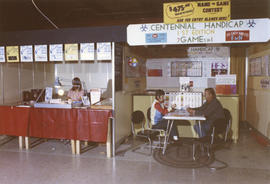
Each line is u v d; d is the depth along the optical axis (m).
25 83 5.88
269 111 5.18
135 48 6.23
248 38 3.84
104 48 4.26
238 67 7.55
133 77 6.03
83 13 6.45
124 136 5.25
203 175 3.51
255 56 6.45
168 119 4.37
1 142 5.23
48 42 4.38
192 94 5.46
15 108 4.68
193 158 4.19
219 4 3.84
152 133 4.57
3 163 4.03
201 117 4.06
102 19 6.86
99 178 3.43
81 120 4.31
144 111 5.75
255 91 6.39
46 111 4.49
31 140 5.37
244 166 3.84
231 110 5.25
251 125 6.82
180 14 3.97
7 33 4.55
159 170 3.70
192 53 7.86
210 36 3.93
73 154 4.47
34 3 5.46
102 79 6.76
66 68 6.98
